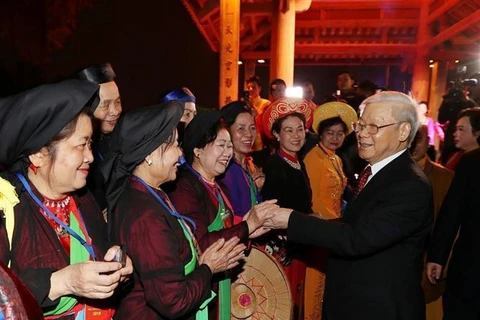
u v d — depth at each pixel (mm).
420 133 2764
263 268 2221
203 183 1989
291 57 9344
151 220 1443
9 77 6551
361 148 1902
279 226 1976
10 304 812
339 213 3039
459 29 10875
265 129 2846
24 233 1203
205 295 1540
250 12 10414
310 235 1863
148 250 1415
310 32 14578
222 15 7613
